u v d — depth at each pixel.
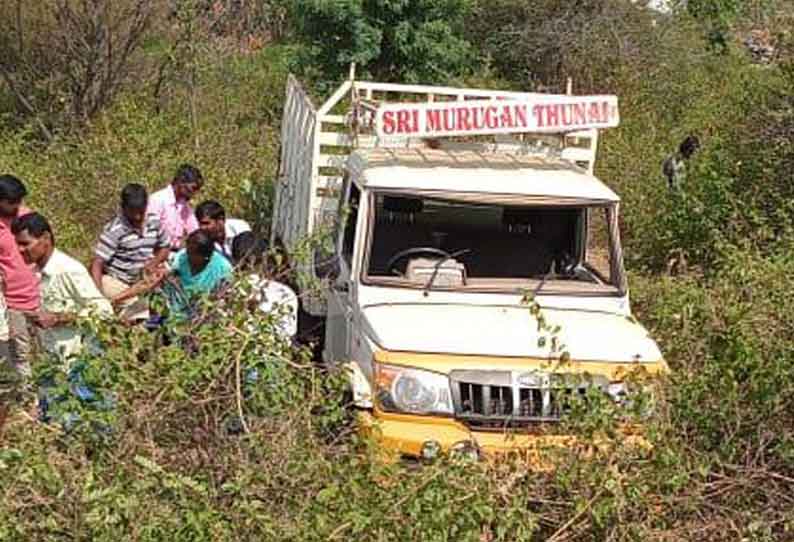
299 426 5.05
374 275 6.75
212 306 5.35
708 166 11.99
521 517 4.80
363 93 9.41
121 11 16.50
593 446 5.17
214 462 4.89
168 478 4.52
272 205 11.88
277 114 17.44
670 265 9.78
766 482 5.41
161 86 17.14
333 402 5.25
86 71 16.44
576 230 7.10
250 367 5.13
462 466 4.88
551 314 6.53
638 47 21.05
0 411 5.27
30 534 4.39
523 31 21.53
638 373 5.56
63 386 4.85
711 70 21.36
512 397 5.81
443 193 6.77
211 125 15.67
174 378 4.87
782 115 12.42
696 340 6.14
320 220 8.57
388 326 6.11
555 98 7.22
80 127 15.73
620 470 5.15
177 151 14.03
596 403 5.23
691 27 22.33
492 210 6.99
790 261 7.83
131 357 4.93
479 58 20.94
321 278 7.24
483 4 21.88
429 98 11.13
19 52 16.56
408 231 6.90
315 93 18.48
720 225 11.13
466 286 6.71
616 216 6.93
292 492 4.77
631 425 5.35
